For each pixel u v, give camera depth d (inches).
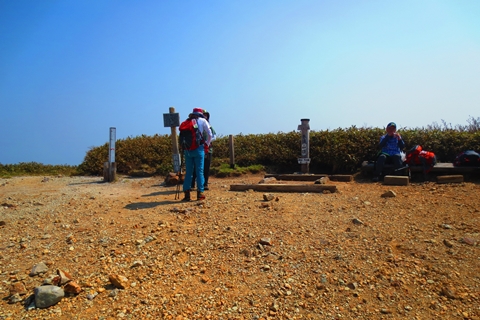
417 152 319.3
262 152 448.8
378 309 136.2
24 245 195.3
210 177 409.1
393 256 166.1
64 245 195.8
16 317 137.3
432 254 165.8
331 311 136.5
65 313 139.5
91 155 506.6
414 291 143.9
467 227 189.6
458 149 357.4
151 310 140.0
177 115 375.6
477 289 141.9
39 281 160.7
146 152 489.1
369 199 254.7
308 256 171.6
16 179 440.8
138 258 177.6
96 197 310.0
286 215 224.8
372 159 373.7
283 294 146.5
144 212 248.4
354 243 180.5
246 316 135.6
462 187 272.8
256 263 169.0
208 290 151.4
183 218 228.2
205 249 184.1
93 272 166.2
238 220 219.6
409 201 243.1
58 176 470.6
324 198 263.6
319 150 399.2
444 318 130.0
